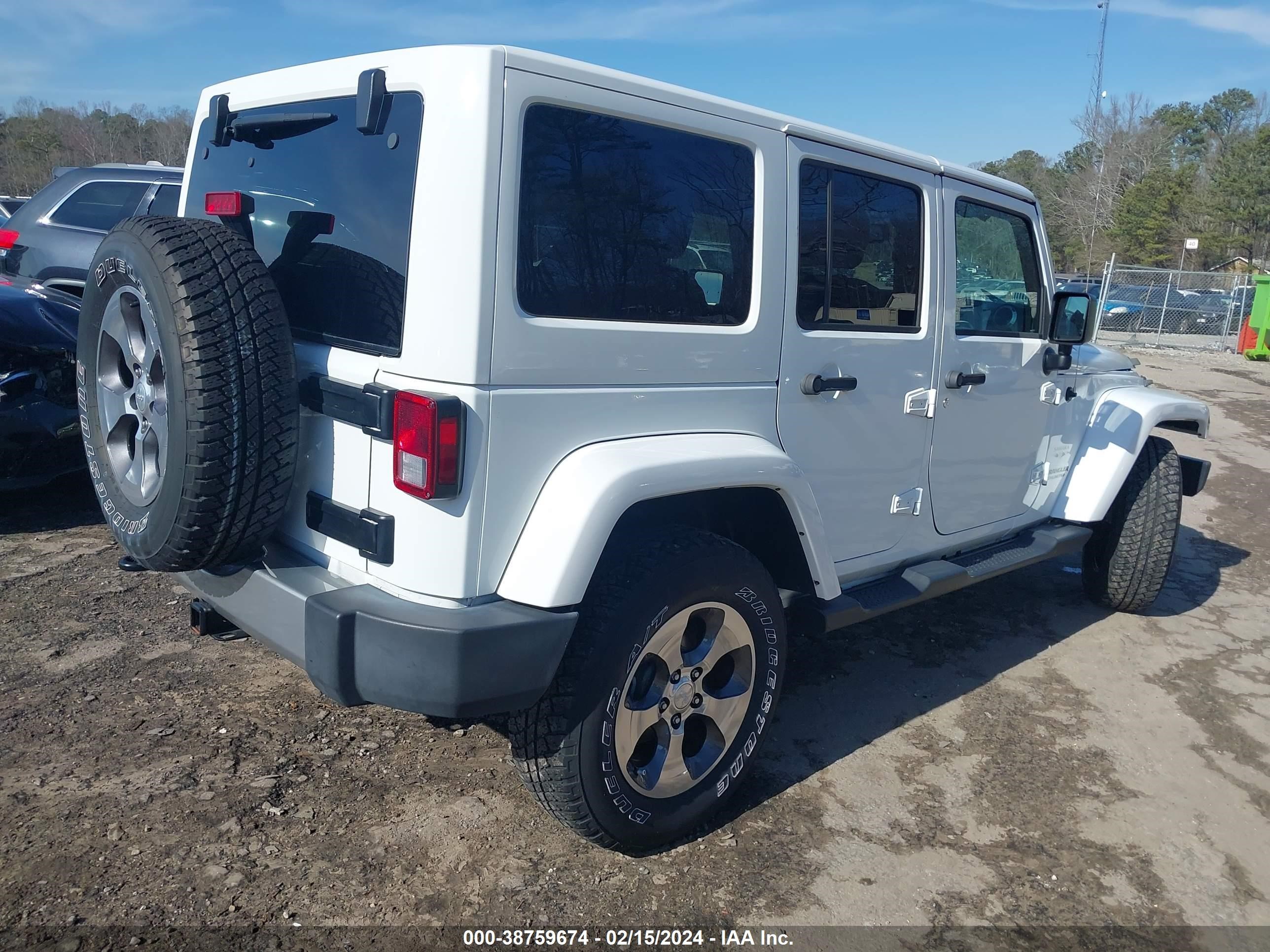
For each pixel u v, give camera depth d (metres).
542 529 2.28
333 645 2.19
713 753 2.82
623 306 2.47
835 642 4.45
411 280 2.19
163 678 3.50
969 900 2.67
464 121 2.12
